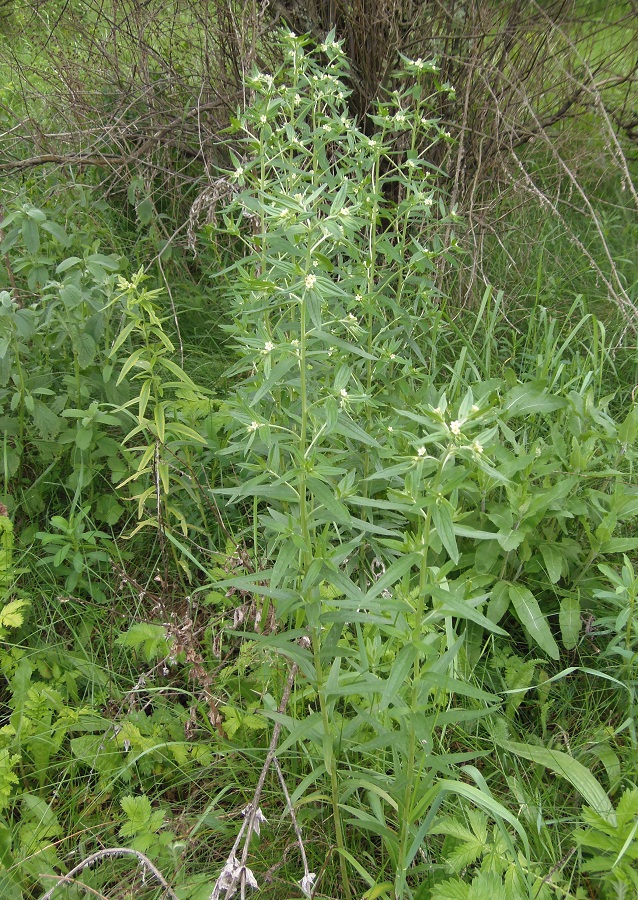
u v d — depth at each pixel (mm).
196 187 4902
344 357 2861
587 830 2033
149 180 4676
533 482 3203
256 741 2469
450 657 1798
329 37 3191
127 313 2697
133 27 5039
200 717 2545
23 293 3797
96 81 5082
